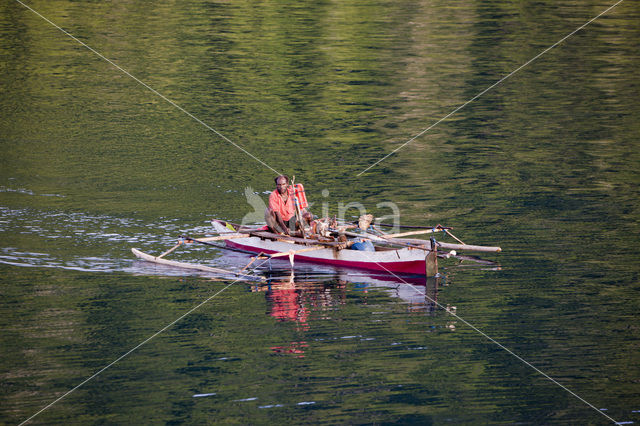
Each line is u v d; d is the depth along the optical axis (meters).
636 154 82.31
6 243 57.66
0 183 72.81
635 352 40.88
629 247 56.19
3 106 100.94
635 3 171.88
